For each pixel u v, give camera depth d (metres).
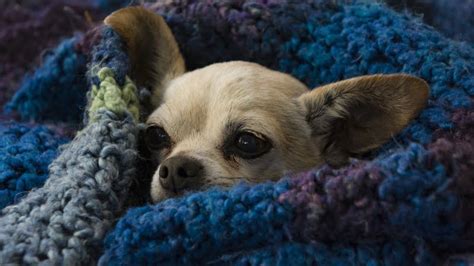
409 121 0.50
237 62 0.56
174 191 0.50
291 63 0.57
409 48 0.53
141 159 0.52
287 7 0.57
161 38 0.57
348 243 0.45
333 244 0.45
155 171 0.53
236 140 0.52
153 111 0.56
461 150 0.45
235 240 0.45
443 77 0.51
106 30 0.54
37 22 0.65
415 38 0.53
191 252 0.45
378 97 0.51
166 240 0.45
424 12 0.62
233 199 0.45
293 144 0.54
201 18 0.58
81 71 0.57
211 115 0.53
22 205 0.47
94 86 0.52
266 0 0.57
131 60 0.55
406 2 0.62
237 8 0.57
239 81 0.54
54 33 0.65
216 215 0.45
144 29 0.56
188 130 0.53
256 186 0.45
